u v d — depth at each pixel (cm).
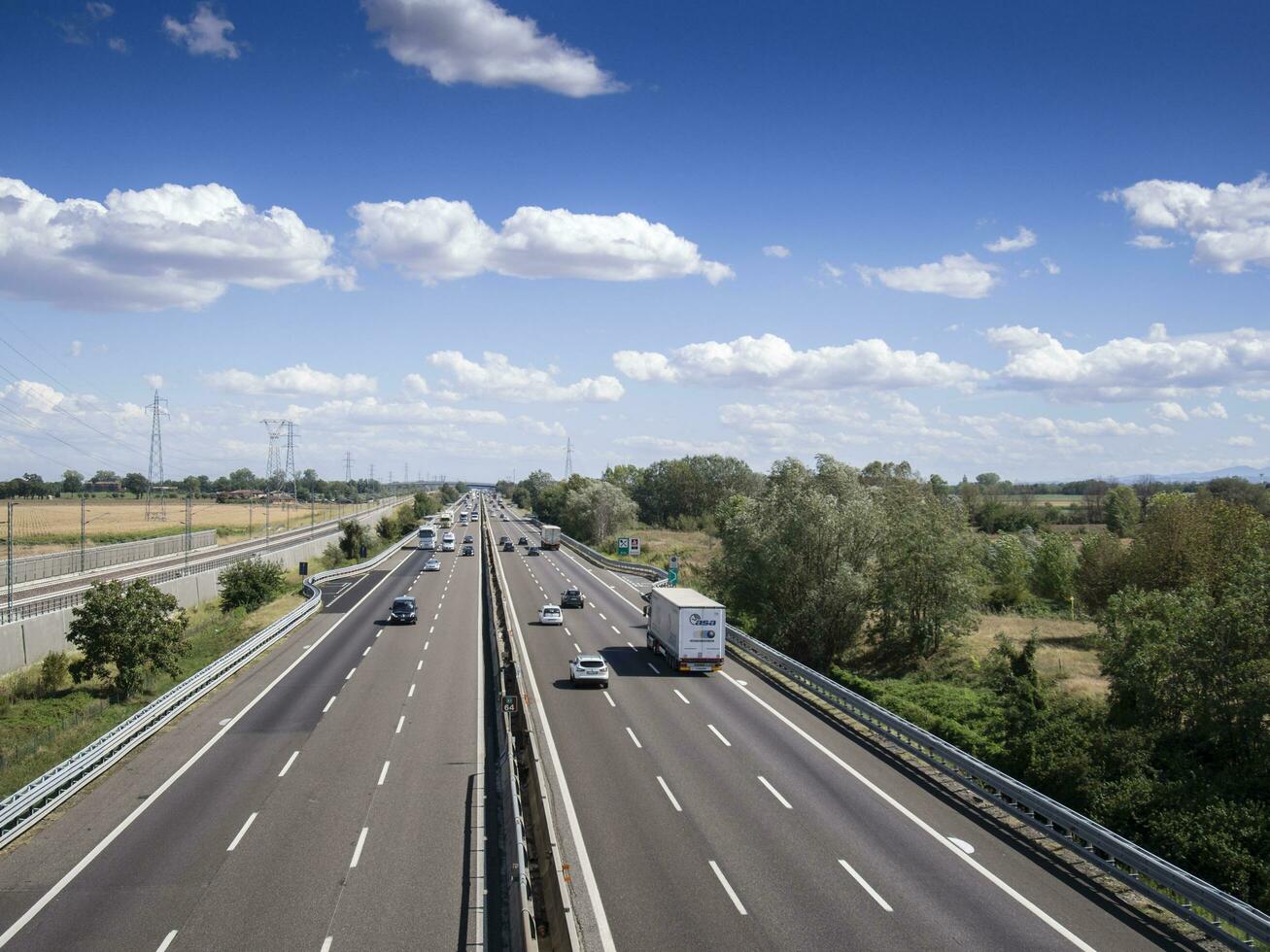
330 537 13050
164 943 1781
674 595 4944
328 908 1934
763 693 4141
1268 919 1719
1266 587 3356
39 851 2248
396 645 5281
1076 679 4912
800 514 6019
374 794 2673
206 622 6650
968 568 6066
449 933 1834
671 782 2777
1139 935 1869
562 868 1914
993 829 2473
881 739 3381
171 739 3266
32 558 8006
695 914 1889
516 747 3022
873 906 1953
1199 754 3256
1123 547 7531
